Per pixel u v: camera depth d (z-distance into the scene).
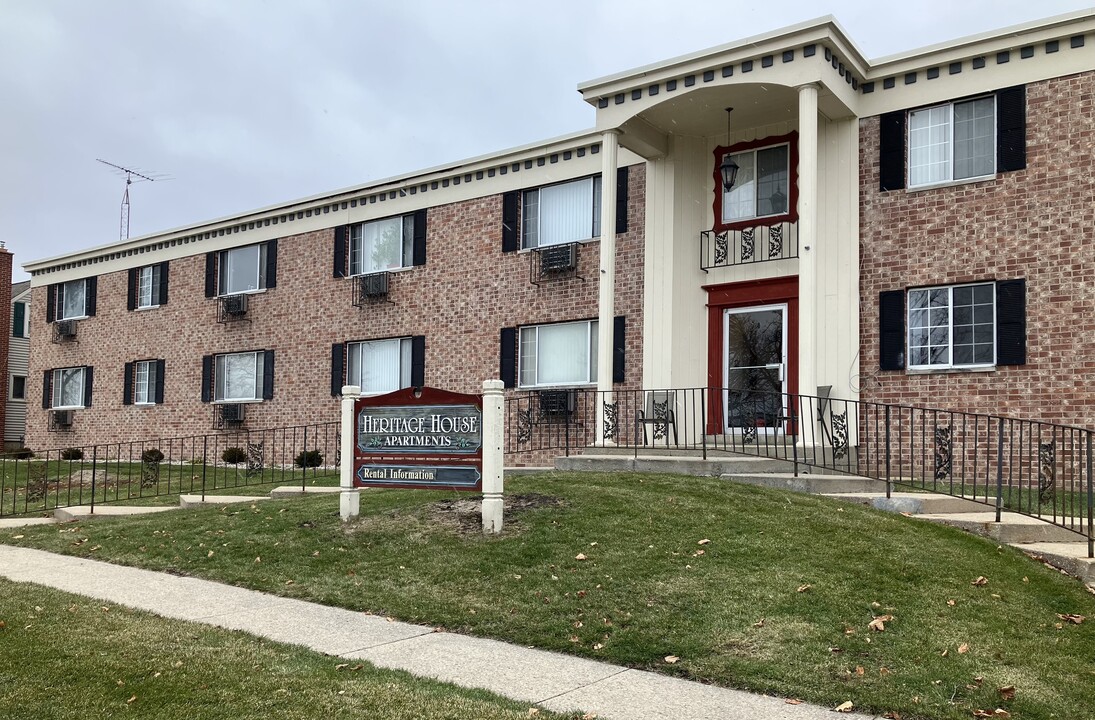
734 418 15.76
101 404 28.05
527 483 11.05
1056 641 6.11
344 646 6.30
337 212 22.45
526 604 7.09
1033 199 12.85
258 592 8.02
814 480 10.85
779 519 8.97
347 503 10.09
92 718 4.58
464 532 9.12
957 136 13.66
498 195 19.47
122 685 5.11
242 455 22.25
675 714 4.97
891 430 13.80
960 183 13.46
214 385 25.00
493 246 19.42
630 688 5.41
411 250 21.06
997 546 8.40
